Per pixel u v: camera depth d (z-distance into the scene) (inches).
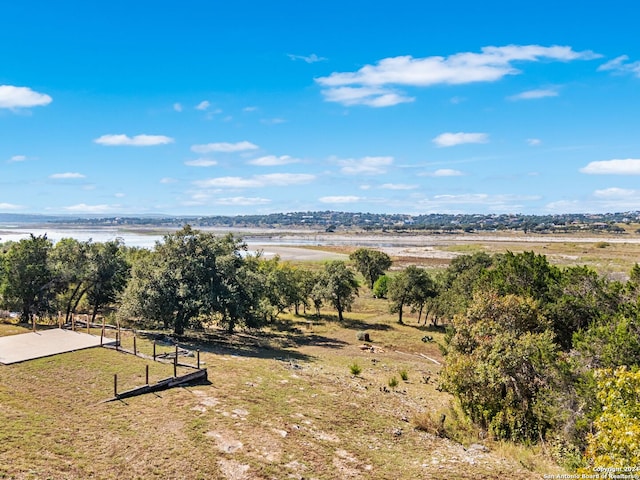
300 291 2689.5
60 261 1653.5
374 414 946.7
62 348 1101.1
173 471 611.8
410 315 2947.8
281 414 863.1
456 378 941.8
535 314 1043.3
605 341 794.8
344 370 1416.1
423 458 743.1
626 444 402.9
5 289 1521.9
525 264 1269.7
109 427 722.2
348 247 7632.9
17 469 560.4
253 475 622.2
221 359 1282.0
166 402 850.1
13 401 776.9
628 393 466.6
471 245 7824.8
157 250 1700.3
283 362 1384.1
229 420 794.2
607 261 4667.8
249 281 1830.7
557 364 833.5
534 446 818.2
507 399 897.5
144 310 1545.3
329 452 725.3
